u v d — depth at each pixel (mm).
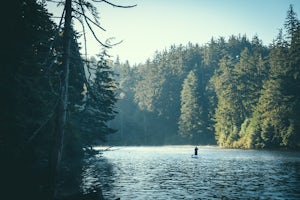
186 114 124875
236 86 105750
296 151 71688
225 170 36094
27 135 20297
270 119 81812
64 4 14016
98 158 57938
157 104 139750
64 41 14211
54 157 13859
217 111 109438
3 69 16359
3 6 16453
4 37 16375
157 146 121250
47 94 20250
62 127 14023
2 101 16750
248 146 86438
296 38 87688
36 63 18188
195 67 153875
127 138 131750
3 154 18281
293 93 81688
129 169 38125
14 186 17469
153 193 21922
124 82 170750
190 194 21531
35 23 18875
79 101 37156
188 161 49562
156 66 163500
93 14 13438
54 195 13797
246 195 20875
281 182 26359
